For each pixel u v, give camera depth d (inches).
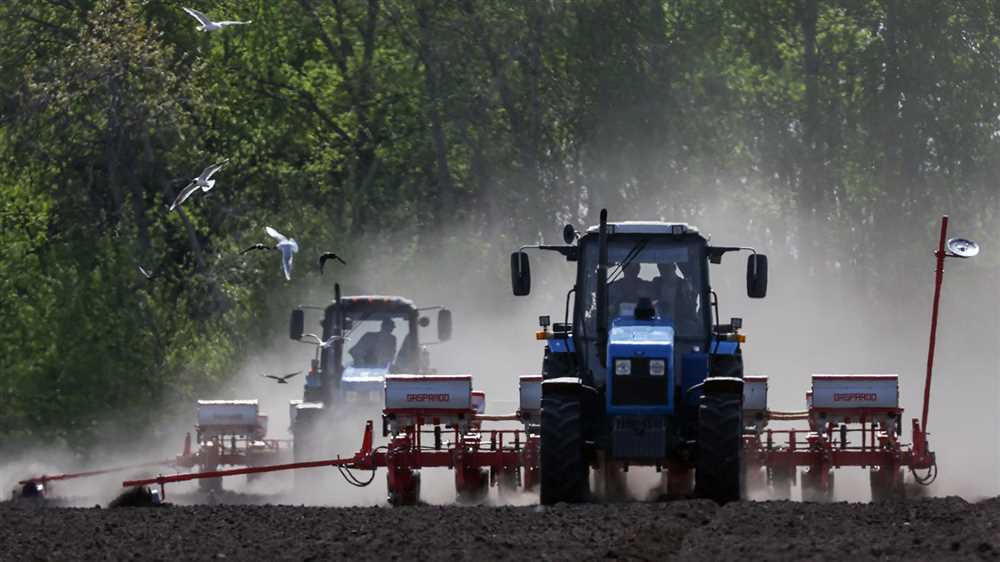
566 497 2127.2
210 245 5590.6
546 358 2317.9
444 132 6151.6
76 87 5113.2
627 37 6264.8
